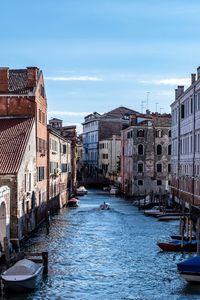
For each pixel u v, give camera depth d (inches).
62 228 2075.5
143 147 3481.8
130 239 1822.1
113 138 4697.3
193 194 2228.1
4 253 1338.6
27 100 1987.0
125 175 3799.2
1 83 2007.9
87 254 1561.3
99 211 2694.4
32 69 2038.6
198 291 1178.6
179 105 2642.7
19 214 1601.9
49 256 1524.4
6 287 1145.4
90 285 1225.4
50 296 1138.7
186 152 2466.8
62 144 2960.1
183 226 1619.1
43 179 2201.0
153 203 2792.8
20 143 1749.5
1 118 1982.0
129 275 1315.2
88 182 4598.9
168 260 1480.1
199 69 2177.7
